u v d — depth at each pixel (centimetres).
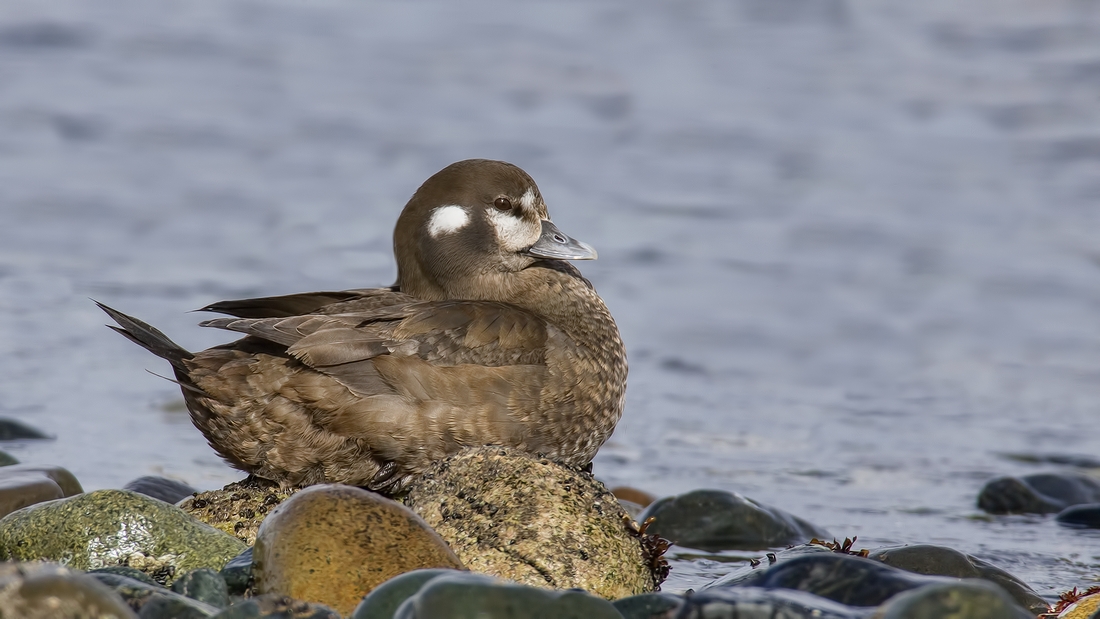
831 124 2233
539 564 661
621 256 1655
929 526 899
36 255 1617
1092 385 1307
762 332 1441
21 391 1170
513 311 816
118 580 611
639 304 1506
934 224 1786
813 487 998
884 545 843
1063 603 688
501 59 2622
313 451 776
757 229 1769
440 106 2356
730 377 1324
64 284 1504
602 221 1781
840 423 1184
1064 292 1553
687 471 1033
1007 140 2109
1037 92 2297
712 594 592
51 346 1302
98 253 1636
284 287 1508
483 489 697
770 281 1584
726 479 1015
